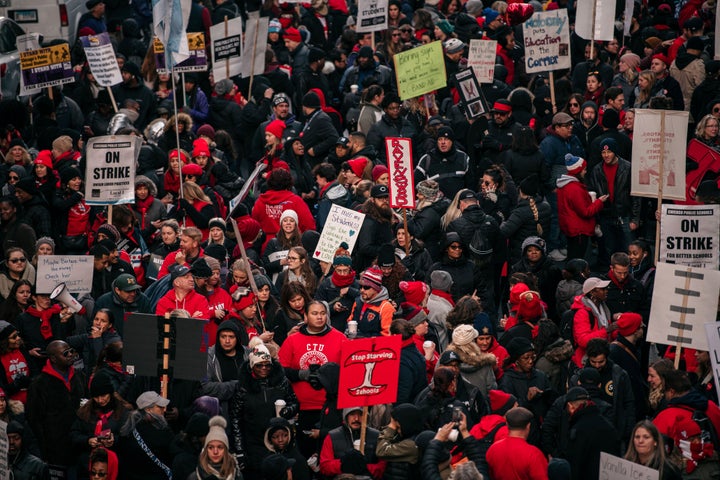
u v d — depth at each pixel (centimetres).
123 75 5100
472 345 2656
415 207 3709
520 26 5938
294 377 2716
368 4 5628
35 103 4831
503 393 2527
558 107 5025
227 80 5084
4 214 3731
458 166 4050
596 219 4003
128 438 2495
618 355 2833
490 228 3500
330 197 3888
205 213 3741
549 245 4088
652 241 3969
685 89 4912
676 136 3384
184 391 2652
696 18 5253
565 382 2814
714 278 2791
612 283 3256
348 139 4362
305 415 2744
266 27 5262
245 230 3650
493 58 5062
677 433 2461
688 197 4009
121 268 3341
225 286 3241
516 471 2264
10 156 4291
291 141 4528
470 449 2302
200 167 4075
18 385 2850
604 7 5253
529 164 4047
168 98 5144
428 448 2248
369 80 5066
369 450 2428
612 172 3975
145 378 2719
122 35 6134
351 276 3178
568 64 4922
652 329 2850
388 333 2809
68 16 6059
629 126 4469
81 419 2545
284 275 3269
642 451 2264
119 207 3541
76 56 5691
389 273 3148
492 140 4222
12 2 5944
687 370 3019
